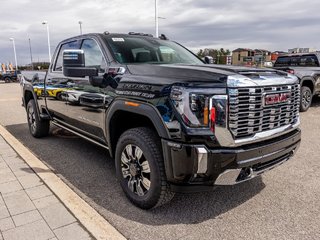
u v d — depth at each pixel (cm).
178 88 267
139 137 303
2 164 441
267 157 294
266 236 272
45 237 261
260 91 281
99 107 373
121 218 305
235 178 277
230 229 284
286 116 320
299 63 1042
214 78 269
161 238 271
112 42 404
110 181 399
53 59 535
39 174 397
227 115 264
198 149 259
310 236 271
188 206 328
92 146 567
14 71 4375
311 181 388
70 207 307
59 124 531
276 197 346
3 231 271
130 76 327
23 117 938
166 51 444
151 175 295
